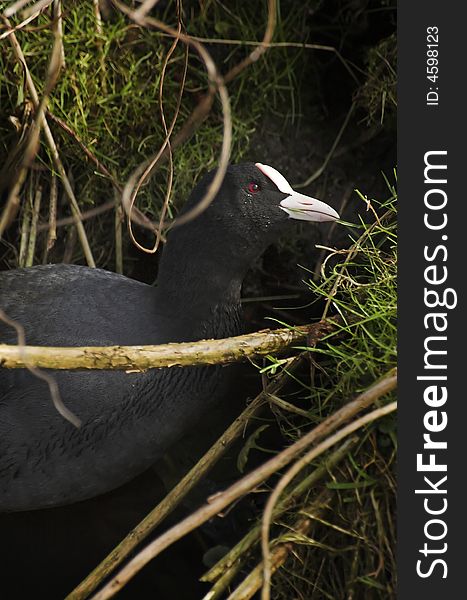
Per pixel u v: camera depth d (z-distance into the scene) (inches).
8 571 205.5
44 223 296.2
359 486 173.3
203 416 251.1
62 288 232.8
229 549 206.8
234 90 308.2
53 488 220.8
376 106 295.4
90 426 217.5
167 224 302.0
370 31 310.8
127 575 160.1
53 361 174.4
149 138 299.1
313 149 316.5
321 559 183.2
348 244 308.0
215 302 235.3
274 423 248.4
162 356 185.3
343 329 201.6
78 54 283.0
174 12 299.4
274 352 207.3
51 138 267.7
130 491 232.8
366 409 180.4
